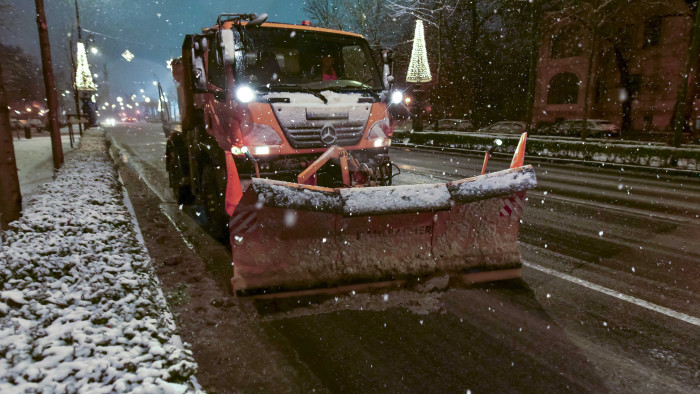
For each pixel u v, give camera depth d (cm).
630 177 1139
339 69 567
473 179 386
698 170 1150
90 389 209
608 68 2898
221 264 455
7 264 360
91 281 340
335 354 291
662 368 278
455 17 3048
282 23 526
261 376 267
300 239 360
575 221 652
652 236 572
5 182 485
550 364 281
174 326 315
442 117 3753
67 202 602
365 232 373
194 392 223
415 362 283
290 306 354
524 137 415
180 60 668
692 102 2512
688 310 358
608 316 346
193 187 666
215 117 527
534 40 1725
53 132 994
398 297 367
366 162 521
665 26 2583
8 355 232
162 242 534
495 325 330
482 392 253
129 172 1143
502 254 405
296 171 475
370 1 2911
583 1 2014
